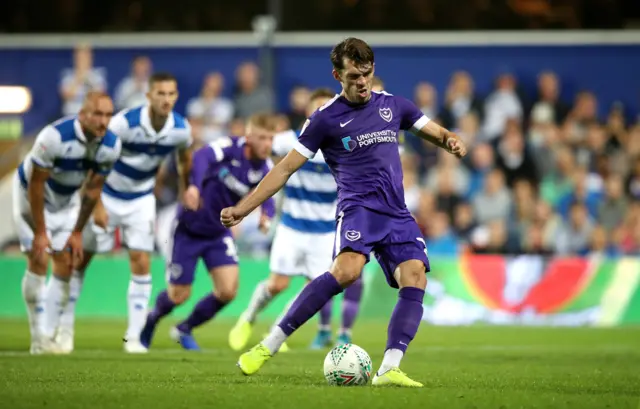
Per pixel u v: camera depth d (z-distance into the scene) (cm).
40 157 3003
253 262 5453
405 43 6762
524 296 5462
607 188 6262
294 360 3112
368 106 2223
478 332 4769
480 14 7444
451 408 1786
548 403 1894
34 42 6694
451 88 6669
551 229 6047
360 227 2170
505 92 6631
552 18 7394
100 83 6694
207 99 6569
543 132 6481
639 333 4781
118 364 2808
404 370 2769
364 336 4359
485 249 5959
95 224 3344
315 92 3544
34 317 3244
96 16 7600
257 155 3444
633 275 5434
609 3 7369
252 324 3647
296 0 7556
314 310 2244
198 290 5384
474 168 6394
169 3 7638
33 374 2467
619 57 6719
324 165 3641
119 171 3409
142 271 3488
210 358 3112
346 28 7544
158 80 3294
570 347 3928
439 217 5984
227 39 6694
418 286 2166
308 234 3688
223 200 3484
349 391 2020
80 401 1883
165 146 3375
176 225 3503
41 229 3055
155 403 1850
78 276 3419
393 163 2217
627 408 1855
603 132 6525
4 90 6556
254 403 1838
